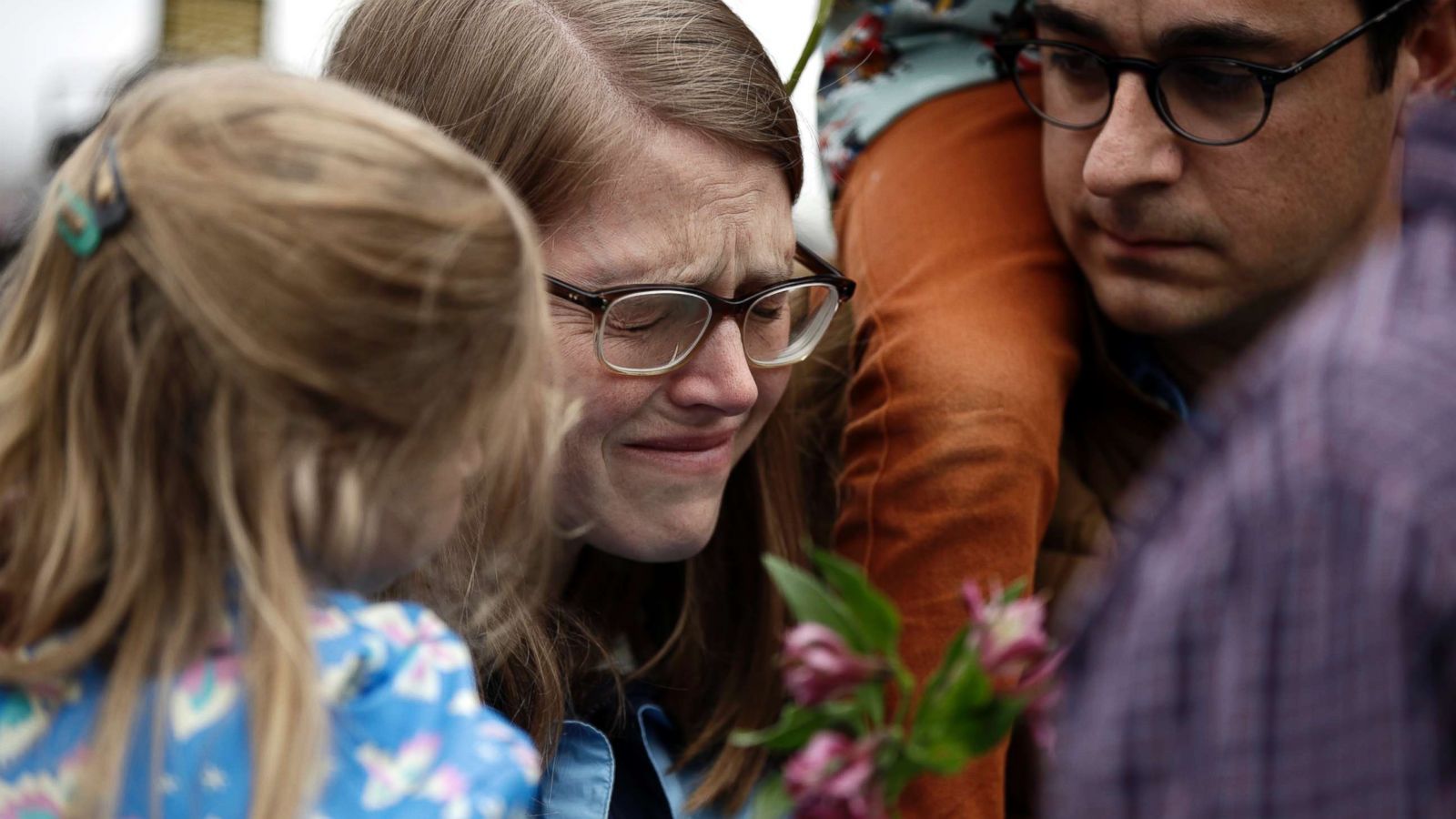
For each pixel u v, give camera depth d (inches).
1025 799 69.2
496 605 58.4
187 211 41.0
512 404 44.9
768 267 57.6
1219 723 37.0
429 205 42.1
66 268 43.0
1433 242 39.9
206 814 40.1
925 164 73.4
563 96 54.5
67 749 40.9
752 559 66.2
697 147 55.4
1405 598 35.4
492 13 56.8
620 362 55.6
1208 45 58.8
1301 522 36.9
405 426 42.3
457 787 42.1
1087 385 72.1
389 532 43.8
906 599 63.3
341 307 40.6
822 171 82.3
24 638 41.6
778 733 40.3
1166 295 63.5
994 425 63.0
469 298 42.4
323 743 40.4
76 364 42.2
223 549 41.8
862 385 67.9
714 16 58.0
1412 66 62.9
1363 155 61.6
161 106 43.8
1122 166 61.1
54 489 42.4
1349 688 35.6
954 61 78.0
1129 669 38.7
